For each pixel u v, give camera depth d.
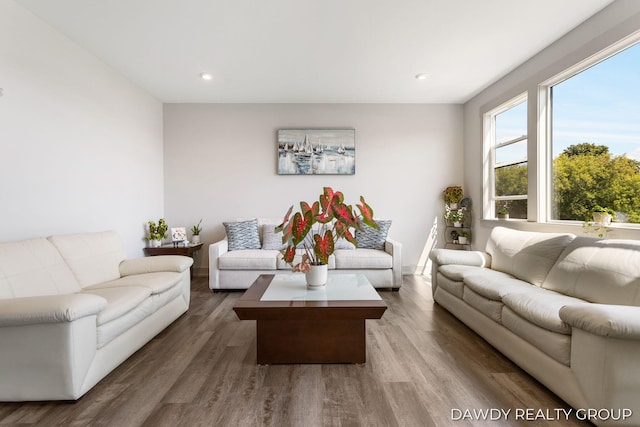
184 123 4.62
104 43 2.92
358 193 4.69
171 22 2.59
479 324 2.40
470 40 2.90
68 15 2.48
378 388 1.76
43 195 2.55
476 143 4.36
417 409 1.57
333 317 1.92
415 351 2.23
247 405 1.61
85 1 2.31
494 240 3.21
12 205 2.29
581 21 2.61
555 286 2.25
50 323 1.59
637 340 1.35
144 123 4.12
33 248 2.16
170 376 1.90
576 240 2.33
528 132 3.28
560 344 1.58
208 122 4.62
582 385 1.45
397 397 1.67
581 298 2.02
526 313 1.82
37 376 1.60
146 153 4.17
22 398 1.60
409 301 3.43
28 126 2.42
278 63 3.36
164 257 3.02
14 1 2.29
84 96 3.01
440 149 4.73
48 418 1.51
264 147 4.65
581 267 2.11
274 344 2.06
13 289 1.87
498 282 2.39
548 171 3.11
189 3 2.35
